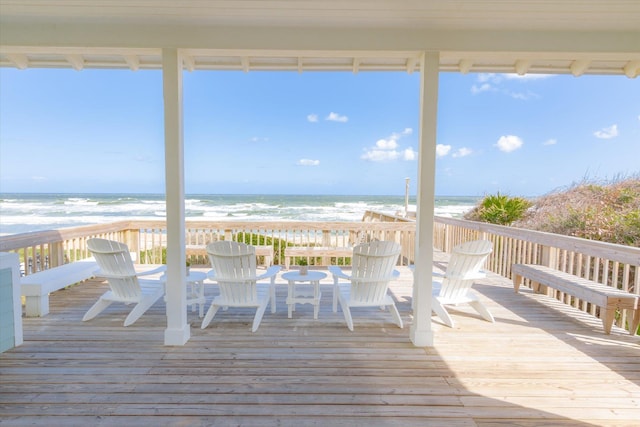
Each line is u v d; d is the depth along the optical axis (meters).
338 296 3.59
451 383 2.27
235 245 3.11
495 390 2.19
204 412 1.93
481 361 2.59
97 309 3.42
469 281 3.46
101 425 1.81
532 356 2.69
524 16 2.51
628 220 5.14
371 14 2.52
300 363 2.53
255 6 2.43
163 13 2.52
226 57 3.19
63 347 2.78
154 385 2.21
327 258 6.57
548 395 2.14
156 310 3.76
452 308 3.95
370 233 6.55
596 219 5.56
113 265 3.31
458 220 7.07
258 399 2.06
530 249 4.82
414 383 2.27
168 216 2.83
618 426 1.85
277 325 3.33
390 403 2.04
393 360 2.60
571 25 2.60
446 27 2.67
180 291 2.85
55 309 3.76
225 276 3.20
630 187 6.50
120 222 5.95
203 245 6.16
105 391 2.13
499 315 3.68
